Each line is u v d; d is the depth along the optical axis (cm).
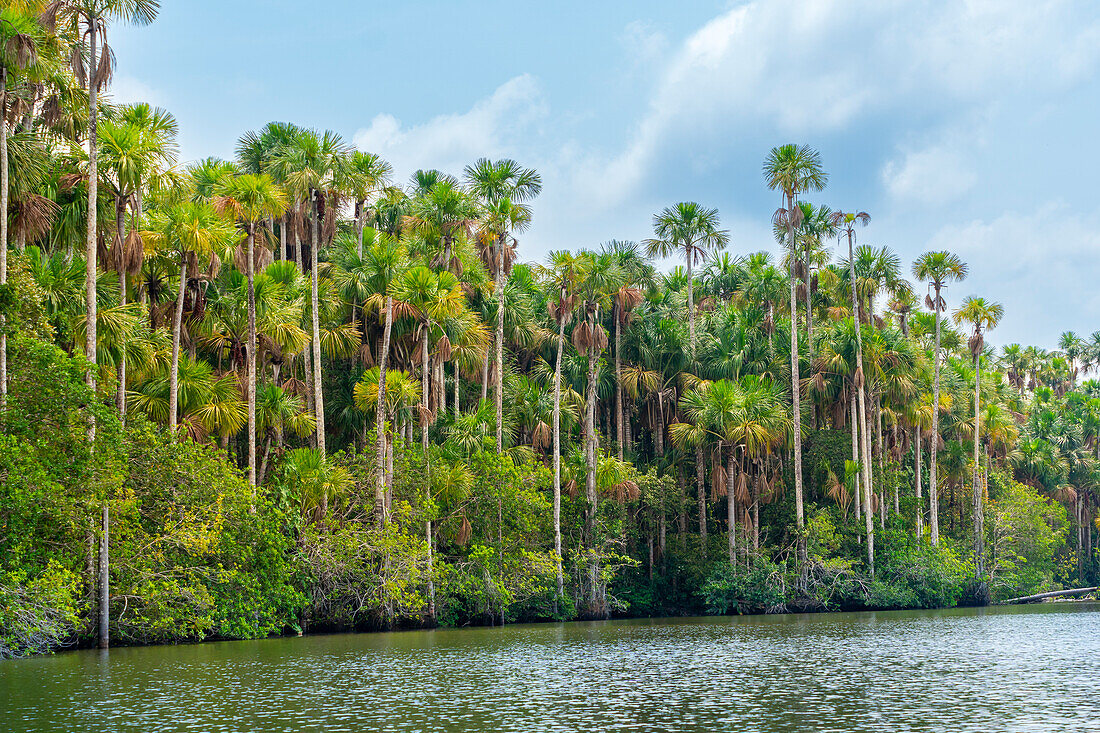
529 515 4934
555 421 5294
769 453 6131
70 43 3195
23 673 2533
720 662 2852
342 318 4975
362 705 2017
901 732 1691
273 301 4225
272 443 4809
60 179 3328
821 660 2897
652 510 6103
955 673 2534
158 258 3884
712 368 6225
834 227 6419
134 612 3372
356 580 4219
